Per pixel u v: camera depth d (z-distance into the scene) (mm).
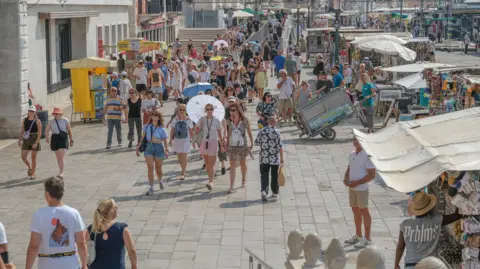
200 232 16562
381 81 37000
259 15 95688
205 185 20812
